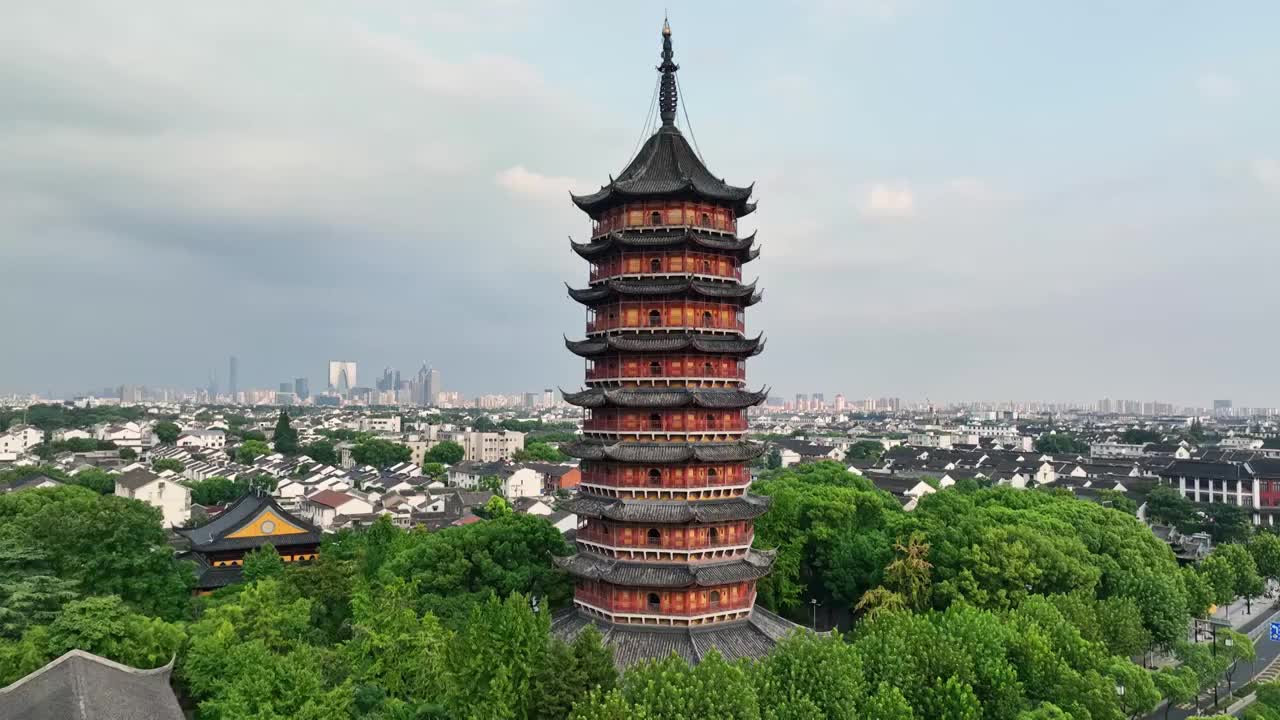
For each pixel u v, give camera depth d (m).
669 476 94.50
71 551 97.75
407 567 116.25
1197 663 107.12
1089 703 81.75
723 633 94.38
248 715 69.25
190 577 112.75
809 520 136.88
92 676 69.12
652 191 97.62
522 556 115.38
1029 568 114.94
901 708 73.44
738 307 101.38
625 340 97.12
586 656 74.69
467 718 75.38
